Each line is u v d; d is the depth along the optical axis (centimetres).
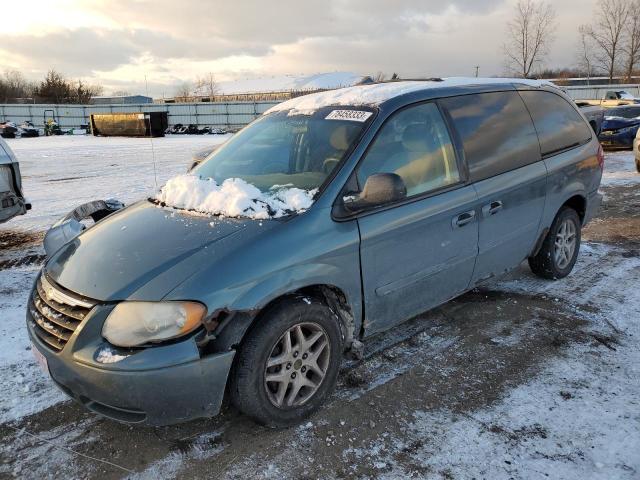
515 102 426
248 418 293
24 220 799
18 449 275
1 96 7606
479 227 371
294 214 289
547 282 485
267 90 9019
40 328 274
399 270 325
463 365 347
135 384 241
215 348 255
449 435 279
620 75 4166
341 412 300
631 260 543
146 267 263
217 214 303
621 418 288
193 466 261
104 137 3556
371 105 346
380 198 294
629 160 1305
